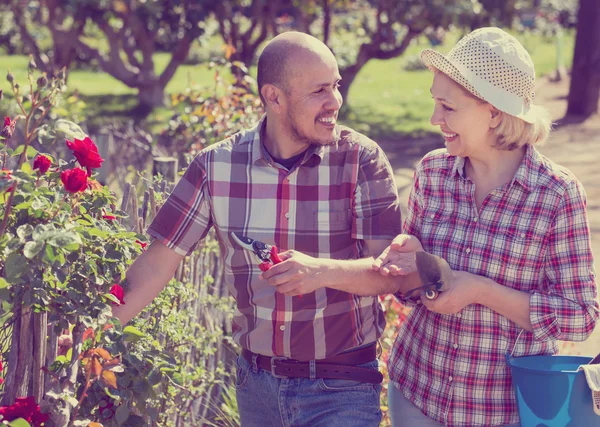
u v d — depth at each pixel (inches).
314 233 97.4
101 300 87.3
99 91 832.9
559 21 1368.1
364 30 749.9
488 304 89.7
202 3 596.7
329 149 97.3
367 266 92.2
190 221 100.0
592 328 89.7
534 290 91.6
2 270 83.7
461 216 94.3
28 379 85.4
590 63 627.5
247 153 98.3
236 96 231.1
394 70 1099.9
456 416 94.6
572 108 639.1
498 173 92.4
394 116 665.6
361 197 97.2
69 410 83.4
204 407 167.3
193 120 232.1
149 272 100.7
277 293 96.9
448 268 87.8
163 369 91.0
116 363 84.5
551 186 89.7
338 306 97.3
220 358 175.9
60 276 79.7
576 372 84.7
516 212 91.2
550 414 86.4
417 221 99.3
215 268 182.9
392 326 161.2
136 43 704.4
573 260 89.2
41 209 80.6
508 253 91.3
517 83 88.4
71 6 588.1
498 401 93.7
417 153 505.7
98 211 97.7
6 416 75.3
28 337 83.7
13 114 347.6
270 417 102.8
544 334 89.4
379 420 101.1
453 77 88.2
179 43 653.3
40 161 84.7
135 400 92.0
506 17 590.6
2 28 1190.9
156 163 188.4
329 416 98.0
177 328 137.8
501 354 92.8
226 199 98.2
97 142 287.0
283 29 818.2
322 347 97.3
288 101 92.9
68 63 650.8
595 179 414.3
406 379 99.4
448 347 94.5
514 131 88.9
